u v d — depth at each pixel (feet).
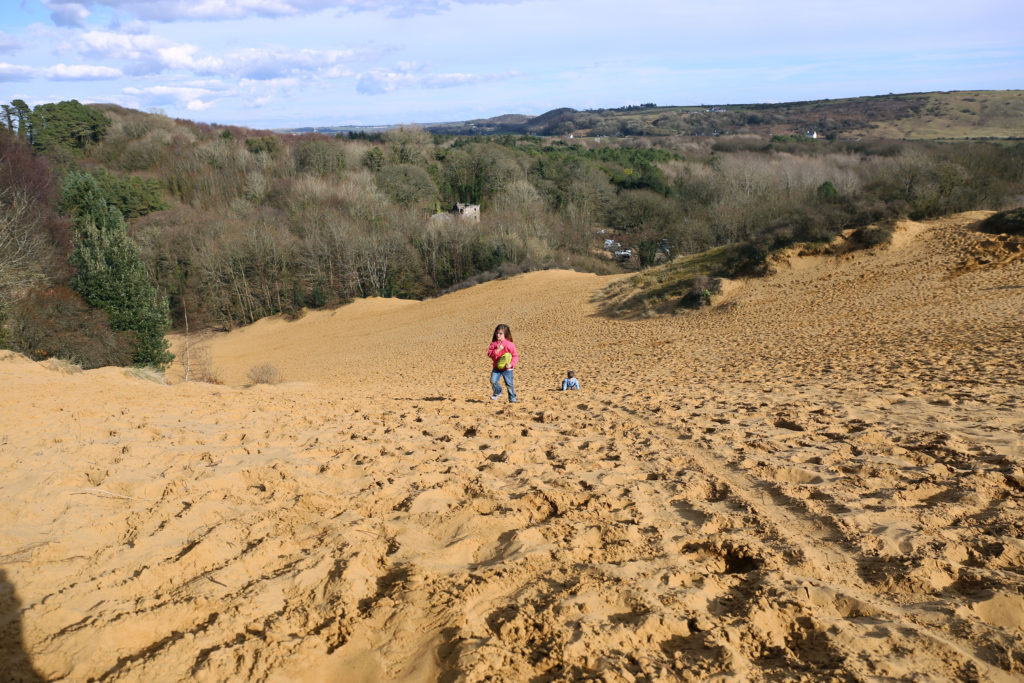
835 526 13.28
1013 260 91.97
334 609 10.18
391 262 230.07
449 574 11.39
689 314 114.42
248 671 8.37
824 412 26.96
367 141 389.80
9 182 139.23
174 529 13.24
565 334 123.54
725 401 32.68
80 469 17.16
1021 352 40.24
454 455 20.36
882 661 8.19
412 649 9.14
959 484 15.43
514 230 239.71
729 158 306.35
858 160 281.33
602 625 9.22
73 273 102.32
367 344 156.04
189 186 303.07
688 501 15.57
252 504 15.14
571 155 366.63
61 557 11.91
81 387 34.55
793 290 108.58
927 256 104.37
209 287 215.72
